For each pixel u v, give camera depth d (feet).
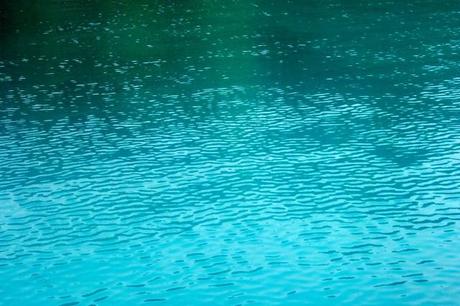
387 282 54.34
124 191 74.43
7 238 64.59
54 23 173.06
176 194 73.20
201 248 61.46
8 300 54.13
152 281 56.29
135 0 201.87
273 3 189.47
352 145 84.74
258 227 65.00
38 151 86.94
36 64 131.95
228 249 61.11
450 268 55.98
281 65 124.57
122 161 82.89
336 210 67.72
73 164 82.38
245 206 69.62
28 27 169.48
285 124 93.35
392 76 114.21
